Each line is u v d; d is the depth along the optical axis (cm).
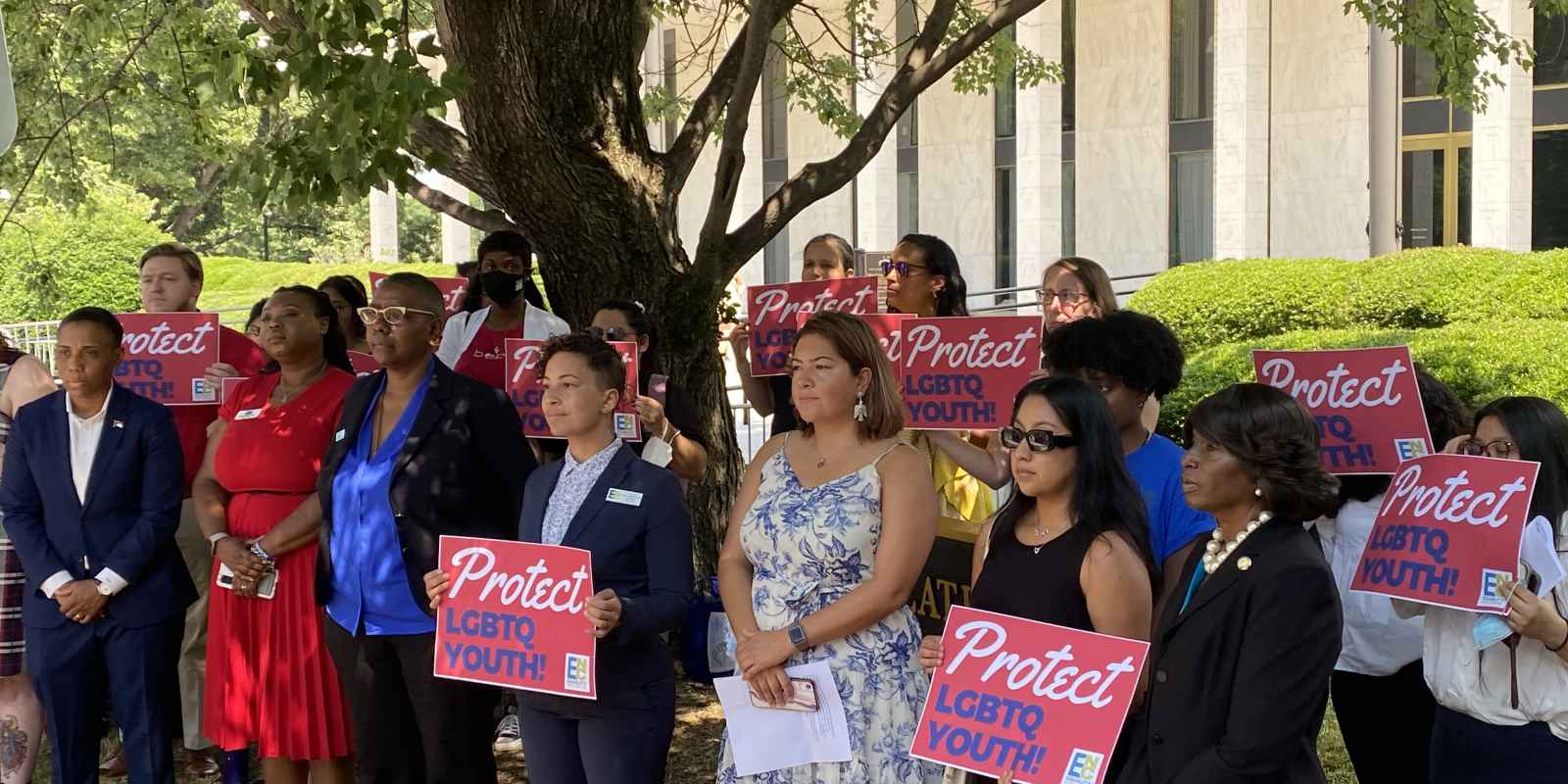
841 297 651
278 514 566
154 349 677
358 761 529
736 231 824
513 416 538
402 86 580
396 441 523
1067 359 438
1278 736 335
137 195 2883
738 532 447
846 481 427
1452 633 410
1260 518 353
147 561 571
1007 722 363
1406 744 480
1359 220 2108
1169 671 355
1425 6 1044
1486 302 1255
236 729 568
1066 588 379
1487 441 416
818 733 416
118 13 964
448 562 464
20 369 627
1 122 329
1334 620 341
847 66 1282
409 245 5112
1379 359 475
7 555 601
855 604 416
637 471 475
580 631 445
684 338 800
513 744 701
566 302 787
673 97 1361
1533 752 394
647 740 467
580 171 740
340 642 522
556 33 704
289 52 618
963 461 557
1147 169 2336
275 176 615
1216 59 2111
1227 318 1416
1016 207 2458
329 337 590
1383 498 455
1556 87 2036
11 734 603
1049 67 1473
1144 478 434
